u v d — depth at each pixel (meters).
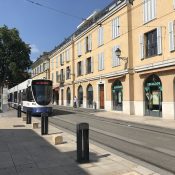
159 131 17.61
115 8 33.88
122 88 32.69
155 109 27.73
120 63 33.12
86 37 44.03
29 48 49.75
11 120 24.28
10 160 9.73
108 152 10.74
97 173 8.04
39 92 30.14
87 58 43.84
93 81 41.41
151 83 28.25
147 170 8.24
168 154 10.79
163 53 26.17
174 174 8.10
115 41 34.34
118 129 18.66
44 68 71.88
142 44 29.19
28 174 8.11
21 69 49.19
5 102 32.97
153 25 27.58
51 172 8.26
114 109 35.25
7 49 48.28
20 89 37.25
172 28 24.92
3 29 47.84
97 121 24.16
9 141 13.46
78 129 9.27
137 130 18.12
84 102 44.84
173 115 24.83
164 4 26.02
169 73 25.27
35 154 10.59
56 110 39.72
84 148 9.25
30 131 17.06
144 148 12.02
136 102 30.48
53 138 12.79
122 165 8.83
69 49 52.41
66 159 9.75
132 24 31.36
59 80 58.59
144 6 28.94
